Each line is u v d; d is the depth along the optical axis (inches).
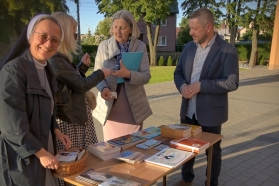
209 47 103.1
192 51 108.6
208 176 98.6
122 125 115.7
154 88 397.4
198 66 106.0
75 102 84.7
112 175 67.0
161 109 267.6
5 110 58.5
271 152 159.8
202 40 100.7
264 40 845.8
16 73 60.1
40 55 64.6
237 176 131.6
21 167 61.7
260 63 885.2
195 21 98.0
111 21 109.8
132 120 114.7
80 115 86.4
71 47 81.2
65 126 85.1
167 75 582.9
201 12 98.0
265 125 212.4
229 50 100.3
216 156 109.7
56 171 66.9
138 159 75.0
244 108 271.3
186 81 110.4
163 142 92.0
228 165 143.2
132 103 112.2
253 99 316.2
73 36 81.7
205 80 100.8
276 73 612.7
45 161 62.5
